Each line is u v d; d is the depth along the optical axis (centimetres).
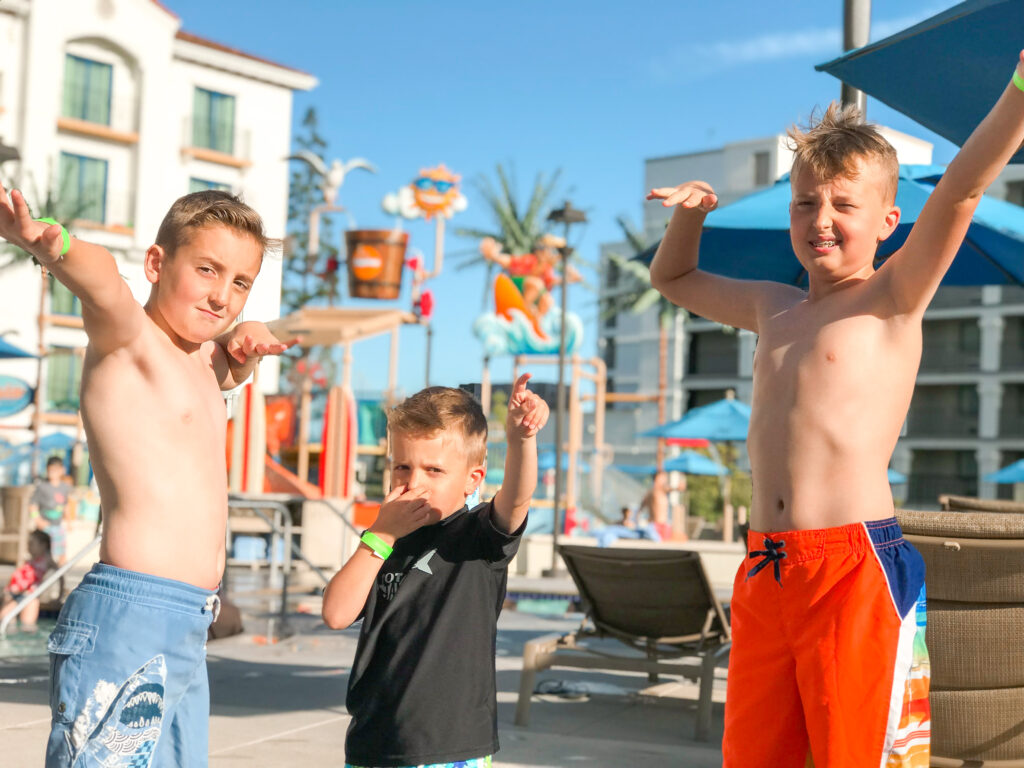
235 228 239
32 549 883
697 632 532
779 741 254
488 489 2169
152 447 234
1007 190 4247
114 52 3416
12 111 3222
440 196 2392
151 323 240
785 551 252
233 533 1496
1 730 435
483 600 257
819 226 259
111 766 225
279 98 3762
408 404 264
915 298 250
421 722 246
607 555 516
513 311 2561
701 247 575
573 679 639
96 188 3369
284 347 275
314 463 1953
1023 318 4731
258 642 752
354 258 2047
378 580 258
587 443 5638
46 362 3200
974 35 365
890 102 423
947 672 350
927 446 4897
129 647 227
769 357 270
